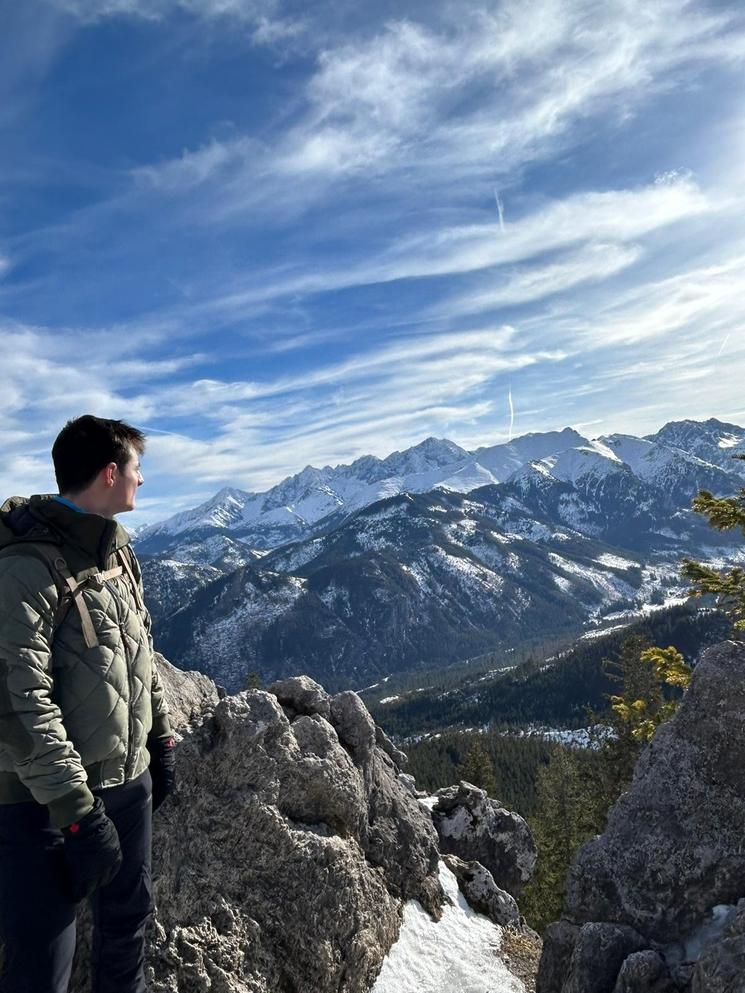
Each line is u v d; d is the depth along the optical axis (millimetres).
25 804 3475
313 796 8031
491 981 7953
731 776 6418
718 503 17828
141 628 4102
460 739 136500
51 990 3461
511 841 13102
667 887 6172
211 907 6512
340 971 7137
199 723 7785
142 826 4125
